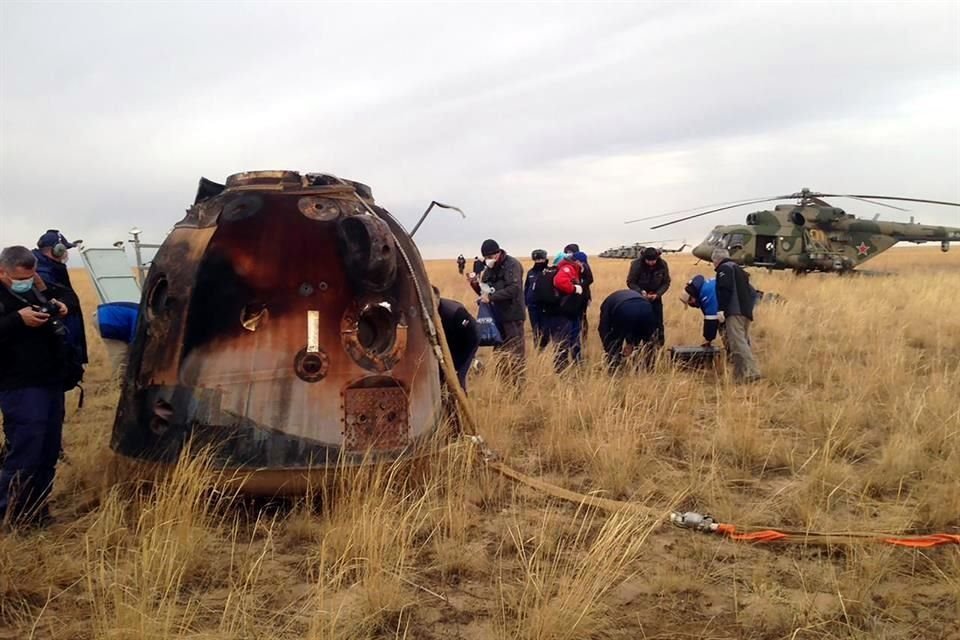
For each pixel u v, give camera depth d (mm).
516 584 3947
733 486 5582
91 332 15922
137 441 4840
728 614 3715
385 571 3855
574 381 8414
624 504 4781
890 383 8180
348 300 4875
